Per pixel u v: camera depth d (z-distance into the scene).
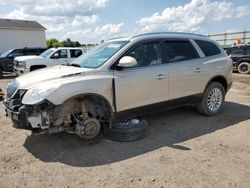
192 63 5.44
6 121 5.89
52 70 4.70
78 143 4.55
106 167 3.71
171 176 3.43
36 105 3.87
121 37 5.16
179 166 3.69
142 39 4.84
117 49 4.66
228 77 6.19
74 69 4.53
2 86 11.92
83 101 4.36
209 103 5.95
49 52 13.98
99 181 3.36
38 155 4.13
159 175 3.46
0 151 4.29
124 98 4.55
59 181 3.38
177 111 6.39
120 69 4.49
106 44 5.19
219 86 6.04
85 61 4.92
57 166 3.77
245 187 3.16
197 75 5.51
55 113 3.93
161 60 5.03
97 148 4.35
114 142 4.57
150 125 5.45
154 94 4.91
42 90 3.89
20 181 3.39
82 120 4.39
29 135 4.99
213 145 4.39
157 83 4.89
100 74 4.35
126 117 4.68
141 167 3.68
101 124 4.82
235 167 3.63
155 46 5.00
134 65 4.44
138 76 4.65
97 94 4.26
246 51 15.69
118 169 3.64
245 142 4.51
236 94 8.87
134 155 4.07
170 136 4.83
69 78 4.16
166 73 5.00
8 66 16.05
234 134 4.89
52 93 3.87
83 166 3.75
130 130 4.56
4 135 5.00
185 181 3.30
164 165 3.72
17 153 4.21
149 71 4.79
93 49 5.42
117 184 3.28
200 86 5.63
